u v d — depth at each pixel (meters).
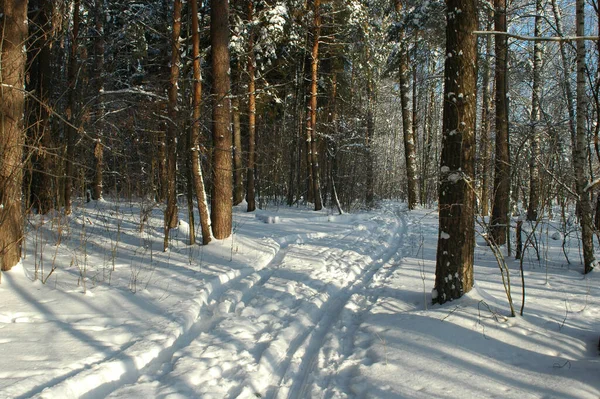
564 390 3.34
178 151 9.70
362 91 23.44
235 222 13.42
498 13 9.72
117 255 8.43
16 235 6.39
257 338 4.91
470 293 5.43
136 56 14.41
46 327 4.70
